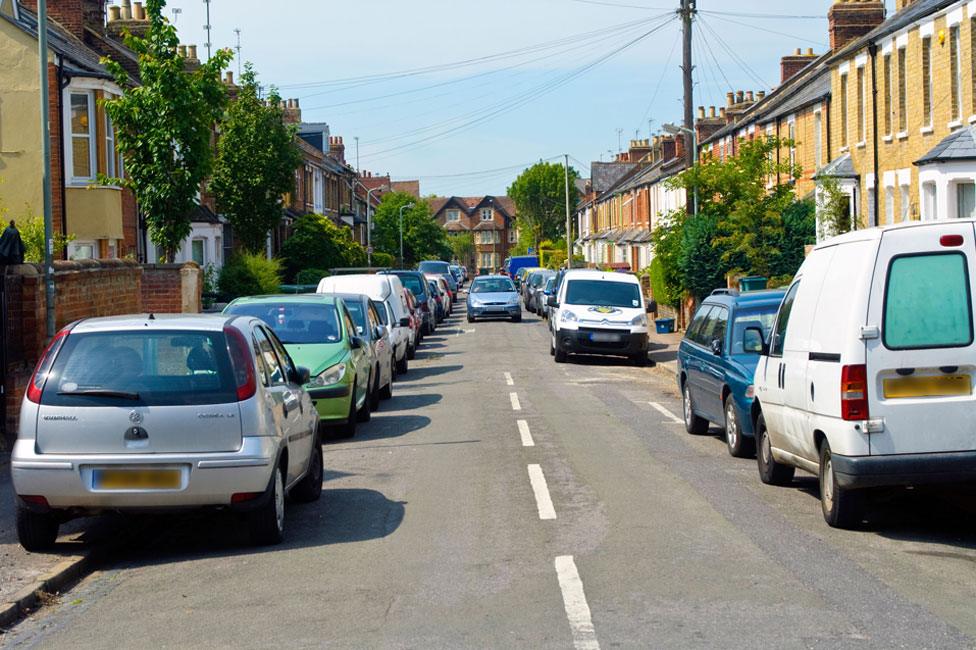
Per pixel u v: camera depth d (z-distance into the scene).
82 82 27.59
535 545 8.55
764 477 11.23
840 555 8.09
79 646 6.46
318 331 15.73
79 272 16.42
